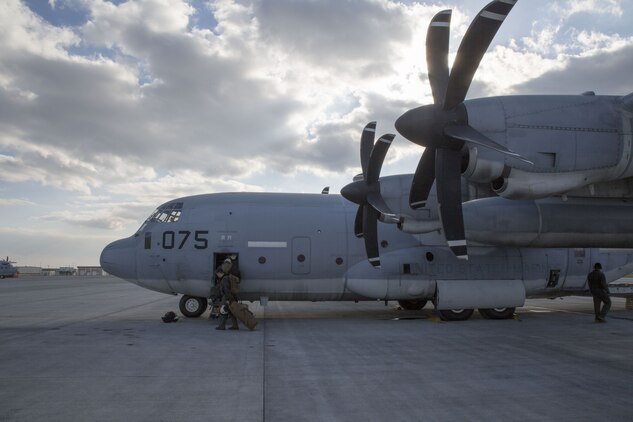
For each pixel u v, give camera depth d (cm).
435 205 1112
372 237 1170
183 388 592
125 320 1307
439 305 1257
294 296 1342
